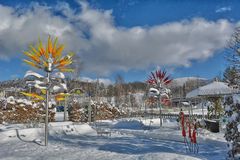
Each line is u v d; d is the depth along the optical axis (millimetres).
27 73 12188
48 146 11523
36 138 13961
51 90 12320
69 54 12461
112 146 11250
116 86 58688
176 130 15609
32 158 9055
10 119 24391
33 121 23500
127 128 19578
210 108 18766
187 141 12047
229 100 7820
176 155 8016
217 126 14953
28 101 26188
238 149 7371
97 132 16234
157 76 19891
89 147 11141
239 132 7367
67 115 29781
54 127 16938
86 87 39938
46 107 12000
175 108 39250
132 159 8250
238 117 7430
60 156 9258
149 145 11453
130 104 48500
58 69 12273
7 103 25156
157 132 15359
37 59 11914
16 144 12227
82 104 27984
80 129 17266
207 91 16953
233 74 13484
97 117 28703
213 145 11172
